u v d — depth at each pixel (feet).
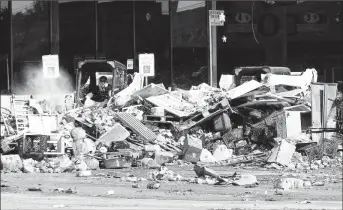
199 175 173.06
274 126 224.33
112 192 149.18
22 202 135.74
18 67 301.84
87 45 304.30
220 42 304.50
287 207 131.34
